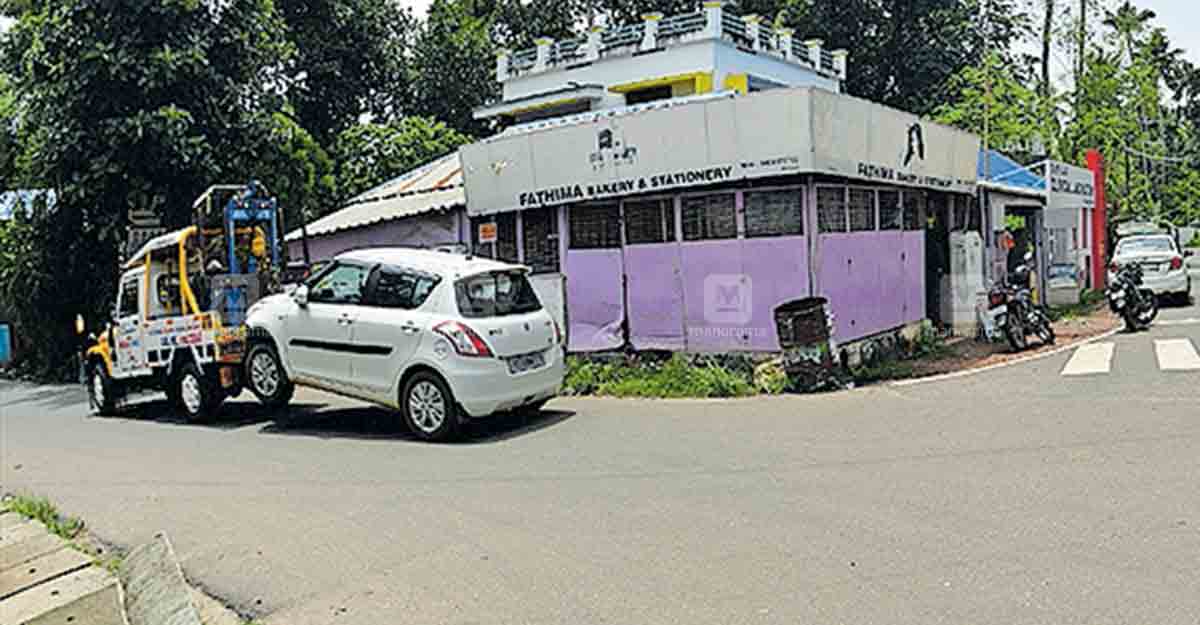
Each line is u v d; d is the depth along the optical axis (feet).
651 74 86.63
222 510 25.41
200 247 41.39
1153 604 15.24
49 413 50.67
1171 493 21.11
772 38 91.76
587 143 45.75
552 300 47.01
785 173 40.37
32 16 63.52
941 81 111.55
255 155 65.51
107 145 60.59
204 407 40.75
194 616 17.97
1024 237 75.46
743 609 16.15
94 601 20.48
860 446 27.81
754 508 22.00
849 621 15.34
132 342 44.04
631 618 16.12
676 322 46.03
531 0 119.85
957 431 29.04
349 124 100.53
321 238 61.72
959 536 19.15
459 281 32.83
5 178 71.77
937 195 58.75
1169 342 47.19
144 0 60.18
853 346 45.62
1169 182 163.12
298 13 93.61
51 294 70.59
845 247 45.42
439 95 109.09
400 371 33.17
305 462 30.76
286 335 36.88
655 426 33.06
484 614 16.84
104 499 28.04
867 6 109.91
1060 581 16.43
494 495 24.80
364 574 19.53
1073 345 49.44
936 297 59.00
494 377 32.32
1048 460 24.68
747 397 38.68
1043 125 88.12
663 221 46.03
